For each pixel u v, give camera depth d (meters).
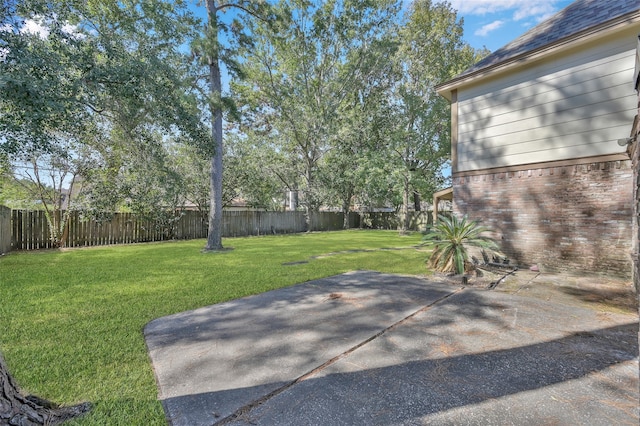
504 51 6.77
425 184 16.61
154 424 1.71
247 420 1.73
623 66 5.16
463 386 2.05
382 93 17.56
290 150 18.72
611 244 5.27
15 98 3.85
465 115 7.10
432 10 17.08
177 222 12.99
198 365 2.36
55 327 3.11
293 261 7.36
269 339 2.85
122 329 3.08
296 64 16.14
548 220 5.93
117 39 5.73
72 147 9.05
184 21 8.38
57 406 1.84
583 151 5.55
